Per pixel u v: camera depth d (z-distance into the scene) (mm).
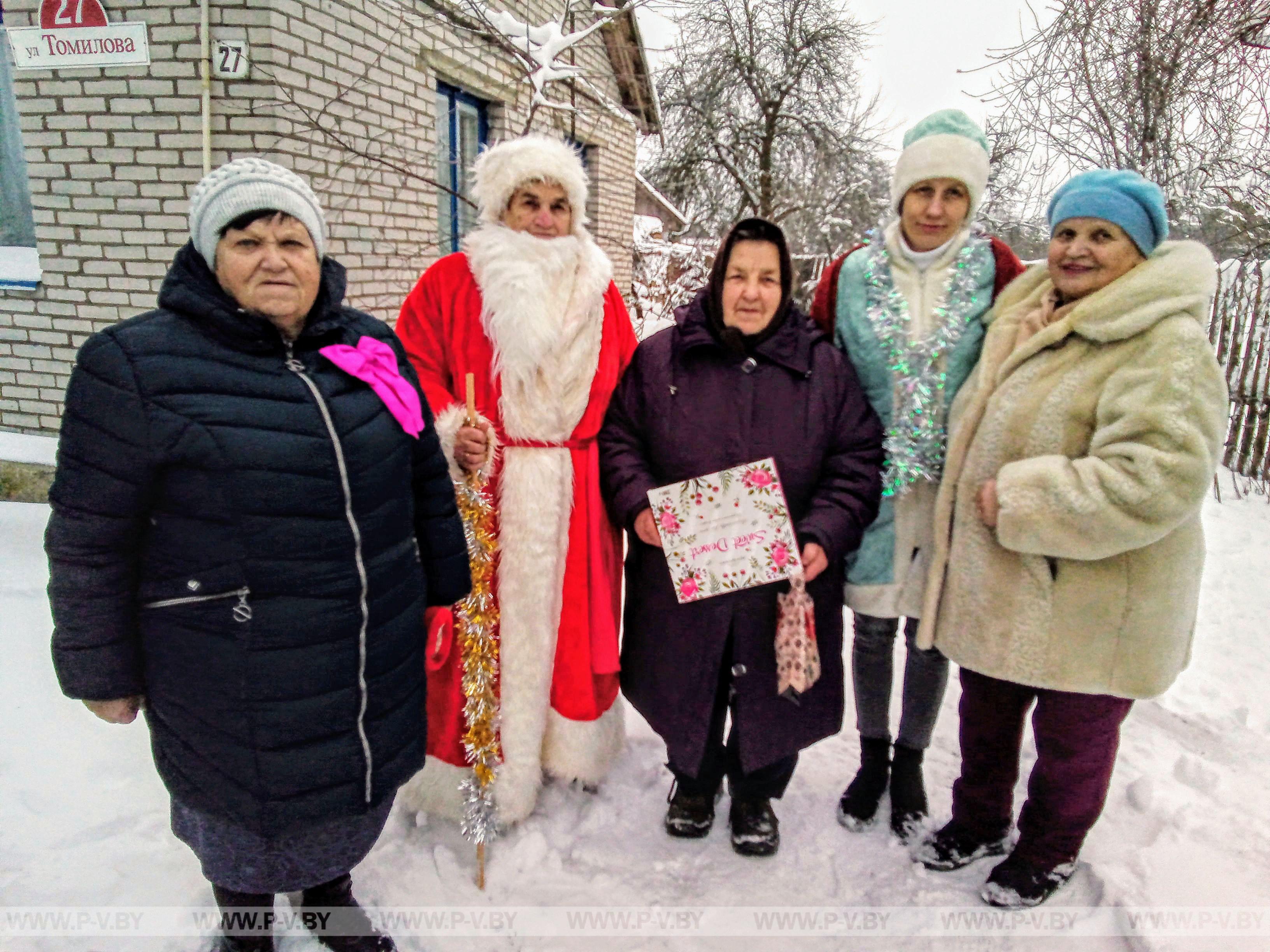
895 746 2264
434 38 5059
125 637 1300
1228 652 3297
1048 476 1579
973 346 1936
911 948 1828
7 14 3773
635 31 7207
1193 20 5586
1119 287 1581
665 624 1982
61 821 2014
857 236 15883
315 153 4148
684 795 2178
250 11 3693
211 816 1407
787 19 14711
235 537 1260
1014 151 6680
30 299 4172
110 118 3865
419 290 2088
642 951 1822
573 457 2062
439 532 1653
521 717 2043
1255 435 5773
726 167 15492
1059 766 1820
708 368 1917
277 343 1306
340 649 1384
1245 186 6480
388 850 2064
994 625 1766
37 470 3906
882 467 1981
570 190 1994
